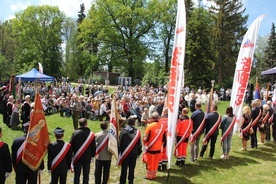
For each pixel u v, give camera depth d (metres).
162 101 16.31
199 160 9.91
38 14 59.72
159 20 50.62
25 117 13.90
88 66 51.47
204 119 9.62
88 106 19.12
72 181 8.07
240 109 10.98
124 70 54.50
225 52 43.12
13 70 44.69
